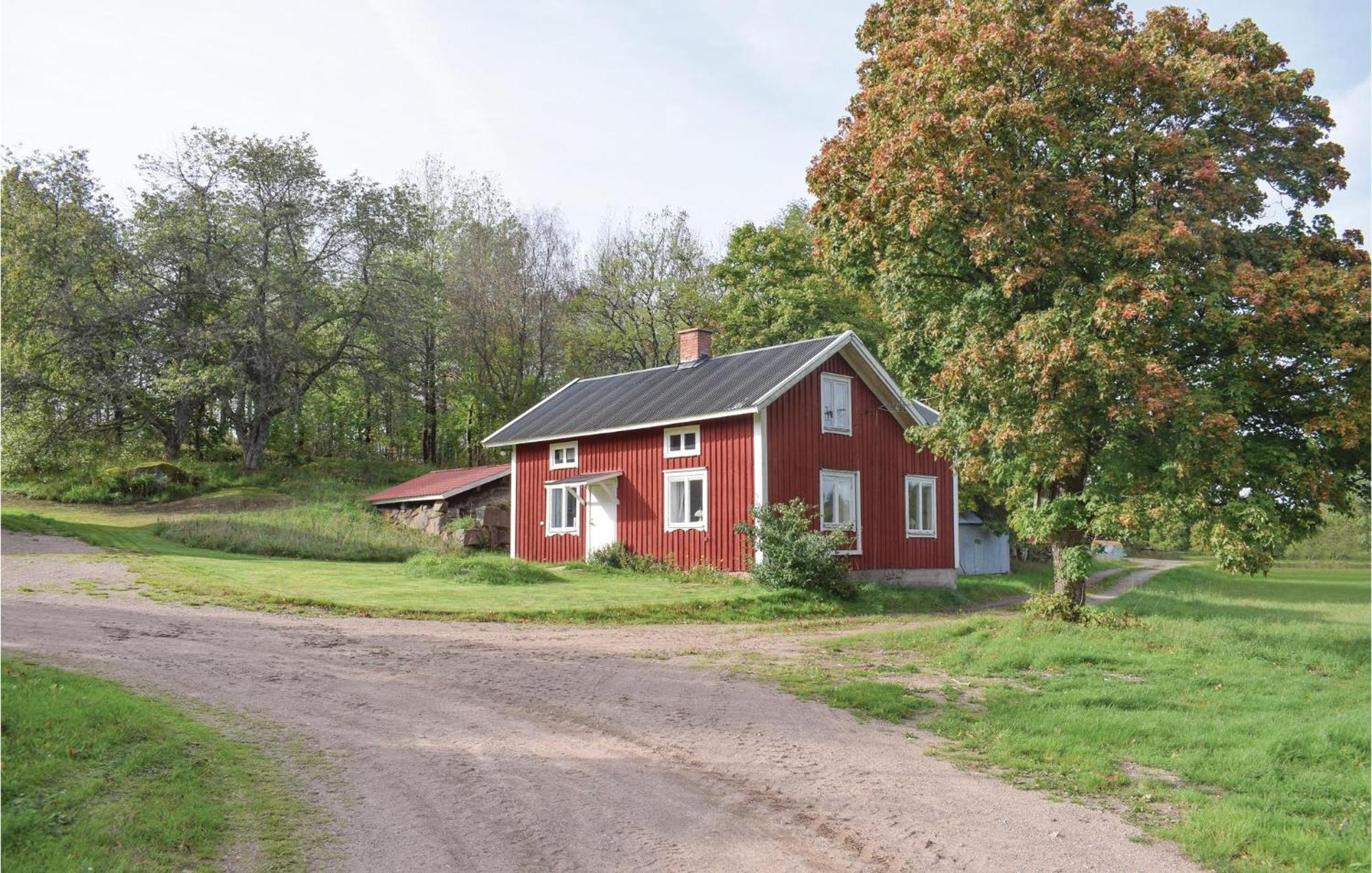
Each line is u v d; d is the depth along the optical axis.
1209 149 17.09
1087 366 16.05
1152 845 7.00
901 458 30.34
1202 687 12.72
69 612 15.36
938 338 20.14
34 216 45.03
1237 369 16.77
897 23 21.31
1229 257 17.83
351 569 25.67
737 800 7.79
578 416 31.53
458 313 54.53
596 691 11.79
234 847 6.41
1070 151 17.66
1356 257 18.06
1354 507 20.09
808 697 11.91
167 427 49.31
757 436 25.73
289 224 48.19
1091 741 9.78
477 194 60.44
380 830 6.86
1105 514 16.75
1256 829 7.20
